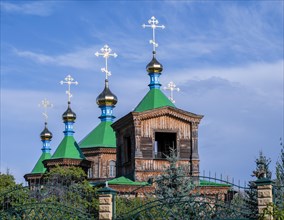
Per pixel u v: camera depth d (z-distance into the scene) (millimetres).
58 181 53000
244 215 24781
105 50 64938
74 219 27938
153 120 48281
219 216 25375
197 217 25688
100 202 25859
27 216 28766
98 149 61875
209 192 42688
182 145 48438
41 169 69312
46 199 34156
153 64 52156
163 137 50750
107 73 64875
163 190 39156
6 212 28500
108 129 63531
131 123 48375
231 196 35750
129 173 48500
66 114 62188
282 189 24453
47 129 72625
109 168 61906
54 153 60375
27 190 34594
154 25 54062
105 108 64312
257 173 37406
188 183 40062
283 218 22484
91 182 57625
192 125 48906
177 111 48469
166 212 27125
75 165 59062
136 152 47312
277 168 32625
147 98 51156
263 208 22953
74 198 33938
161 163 47750
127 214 26062
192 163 48156
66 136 61812
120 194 37219
